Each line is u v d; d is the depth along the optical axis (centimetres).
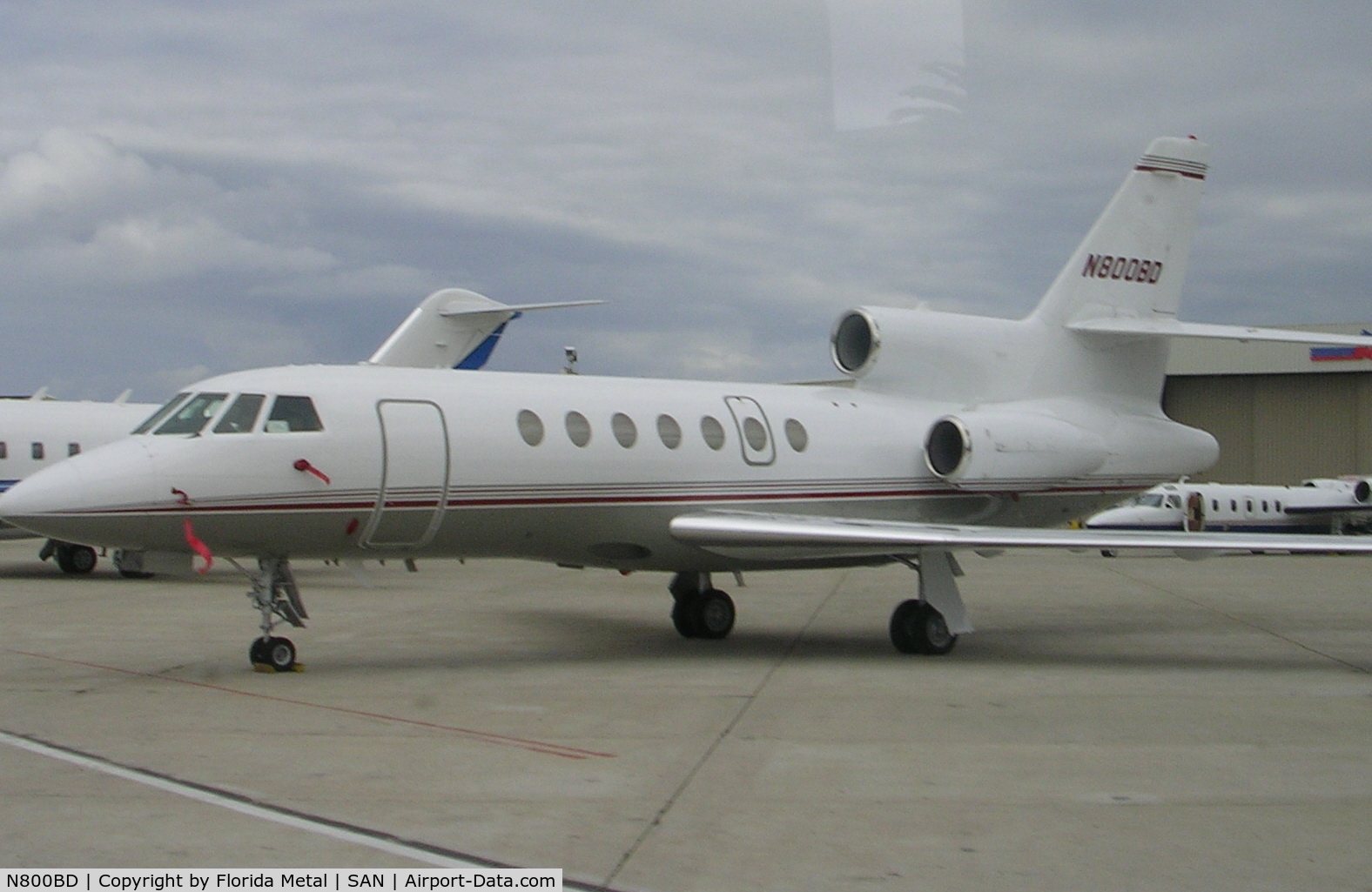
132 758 830
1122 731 945
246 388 1195
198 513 1140
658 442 1370
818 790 758
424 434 1234
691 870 607
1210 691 1139
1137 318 1720
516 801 727
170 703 1035
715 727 948
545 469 1293
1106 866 617
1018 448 1530
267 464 1164
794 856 629
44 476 1132
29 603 1858
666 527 1373
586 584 2297
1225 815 712
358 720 966
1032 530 1325
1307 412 5219
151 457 1138
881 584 2416
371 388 1244
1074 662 1330
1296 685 1180
